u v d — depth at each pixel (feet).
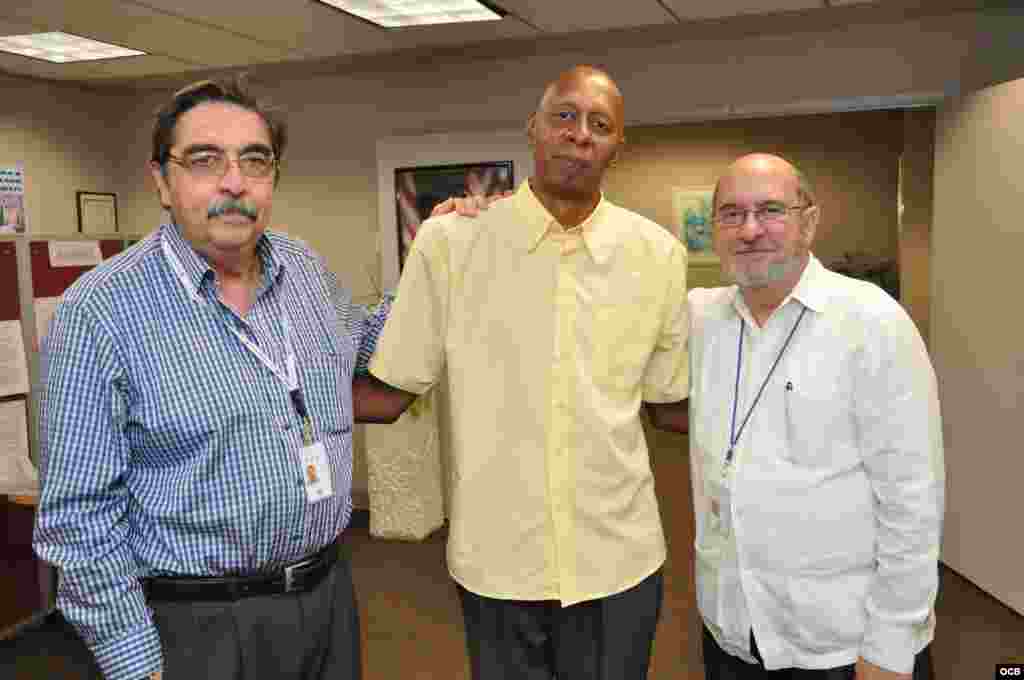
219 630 4.85
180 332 4.75
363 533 15.51
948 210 13.02
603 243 5.52
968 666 9.93
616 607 5.63
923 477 5.07
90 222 18.92
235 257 4.98
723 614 5.59
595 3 12.59
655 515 5.90
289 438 4.97
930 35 14.43
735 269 5.25
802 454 5.24
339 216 18.17
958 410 12.82
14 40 13.92
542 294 5.49
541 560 5.50
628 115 16.26
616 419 5.56
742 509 5.39
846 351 5.15
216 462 4.75
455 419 5.67
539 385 5.47
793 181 5.17
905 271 19.76
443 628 11.35
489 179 16.42
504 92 16.84
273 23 13.03
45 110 18.01
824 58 15.07
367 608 12.09
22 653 10.91
